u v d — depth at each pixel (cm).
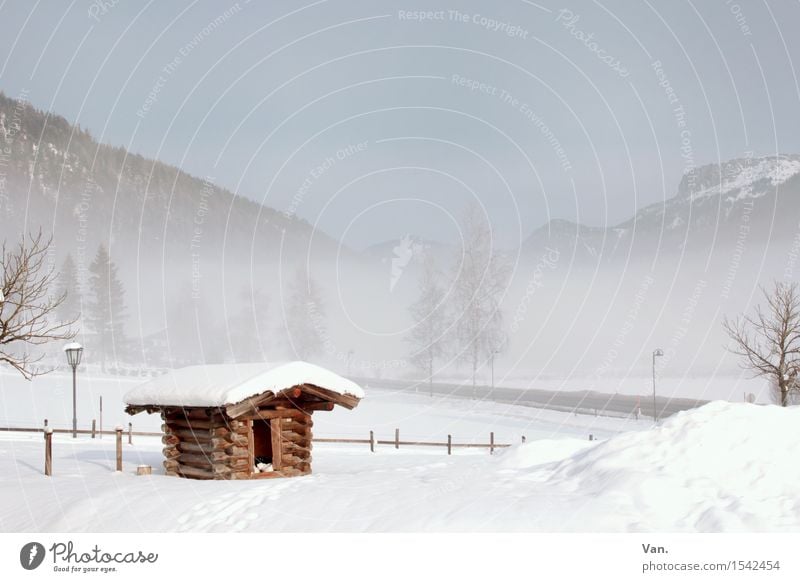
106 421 4259
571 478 1252
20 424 3938
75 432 3256
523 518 1097
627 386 7894
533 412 5069
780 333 3088
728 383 7806
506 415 4925
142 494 1541
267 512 1295
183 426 1855
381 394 6209
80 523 1400
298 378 1812
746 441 1188
